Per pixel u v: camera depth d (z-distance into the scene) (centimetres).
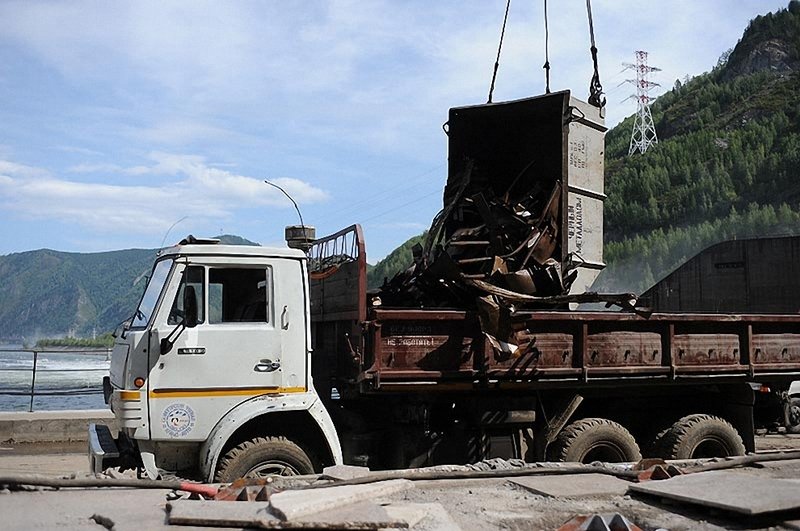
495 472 645
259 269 732
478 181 1027
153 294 712
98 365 1838
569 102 995
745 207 8769
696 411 972
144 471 674
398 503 530
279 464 700
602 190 1100
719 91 13900
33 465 1079
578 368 833
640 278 7156
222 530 455
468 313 780
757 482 565
